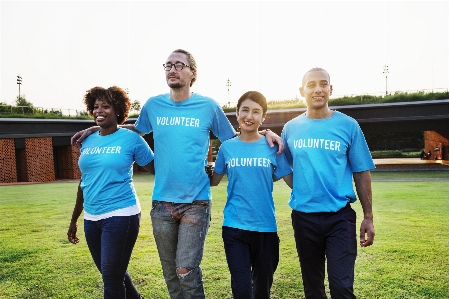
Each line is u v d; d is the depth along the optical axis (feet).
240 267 8.41
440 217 23.17
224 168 9.42
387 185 44.68
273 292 11.29
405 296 10.71
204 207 8.77
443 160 106.52
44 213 28.25
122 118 9.36
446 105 78.74
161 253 8.90
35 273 13.42
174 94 8.98
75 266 14.28
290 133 8.93
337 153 8.25
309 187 8.30
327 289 11.64
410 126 85.25
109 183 8.46
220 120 9.50
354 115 83.82
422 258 14.42
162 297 11.01
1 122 75.82
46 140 85.81
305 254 8.50
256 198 8.71
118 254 8.27
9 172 77.25
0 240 18.94
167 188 8.61
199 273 8.71
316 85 8.44
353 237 8.04
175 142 8.57
